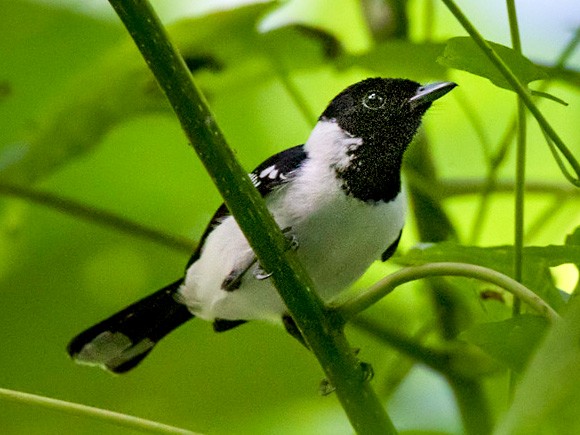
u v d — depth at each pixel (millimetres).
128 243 2941
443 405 2916
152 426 2750
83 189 2951
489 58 2740
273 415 2936
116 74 2873
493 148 2945
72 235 2938
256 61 2881
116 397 2938
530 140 2951
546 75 2754
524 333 2736
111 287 2945
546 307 2727
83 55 2932
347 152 2842
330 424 2928
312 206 2834
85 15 2922
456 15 2742
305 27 2869
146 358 2939
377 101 2850
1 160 2883
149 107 2881
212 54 2875
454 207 2932
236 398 2938
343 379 2752
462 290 2820
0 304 2938
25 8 2910
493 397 2865
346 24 2924
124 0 2738
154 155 2945
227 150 2750
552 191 2859
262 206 2754
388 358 2928
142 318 2893
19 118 2939
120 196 2953
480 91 2939
